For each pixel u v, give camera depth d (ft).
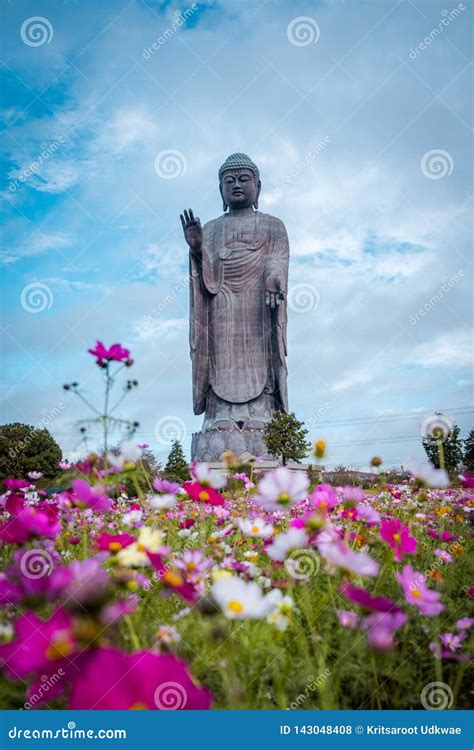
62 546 16.06
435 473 12.85
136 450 14.65
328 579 12.66
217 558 14.25
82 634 6.50
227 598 8.11
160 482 15.52
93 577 7.97
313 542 10.87
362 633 10.84
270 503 11.69
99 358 14.46
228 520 19.84
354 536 16.15
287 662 10.25
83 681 5.98
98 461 14.38
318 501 13.09
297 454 122.62
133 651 9.80
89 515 17.85
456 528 24.12
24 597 8.11
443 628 13.09
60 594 8.13
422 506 24.62
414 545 11.34
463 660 11.48
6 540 11.91
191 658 10.67
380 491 29.09
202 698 5.98
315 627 11.84
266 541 17.74
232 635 9.93
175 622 11.23
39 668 6.41
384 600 9.19
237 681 9.39
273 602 9.85
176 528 20.13
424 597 9.76
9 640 8.42
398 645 12.45
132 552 10.66
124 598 10.45
